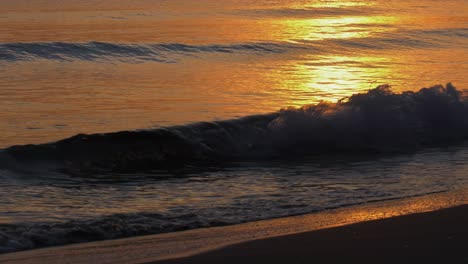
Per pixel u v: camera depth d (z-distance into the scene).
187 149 18.89
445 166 17.62
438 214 11.73
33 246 10.84
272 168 17.78
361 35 53.78
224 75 33.81
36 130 20.67
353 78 33.38
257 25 60.25
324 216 12.48
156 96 26.91
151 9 71.69
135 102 25.42
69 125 21.36
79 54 39.09
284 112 20.67
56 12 65.75
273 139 20.09
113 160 17.77
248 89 29.08
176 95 27.22
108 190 15.18
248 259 9.49
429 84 31.56
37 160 16.95
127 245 10.74
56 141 18.62
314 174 16.91
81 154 17.64
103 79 31.89
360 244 10.09
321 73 35.34
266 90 28.88
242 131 20.34
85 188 15.35
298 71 36.09
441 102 22.03
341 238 10.41
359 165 17.98
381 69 37.22
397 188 14.95
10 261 9.91
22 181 15.73
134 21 59.88
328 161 18.56
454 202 13.23
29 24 54.69
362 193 14.53
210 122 20.31
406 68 37.56
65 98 26.23
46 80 31.17
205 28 56.19
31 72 33.56
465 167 17.50
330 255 9.62
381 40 51.56
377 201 13.73
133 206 13.60
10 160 16.62
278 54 43.69
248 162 18.59
